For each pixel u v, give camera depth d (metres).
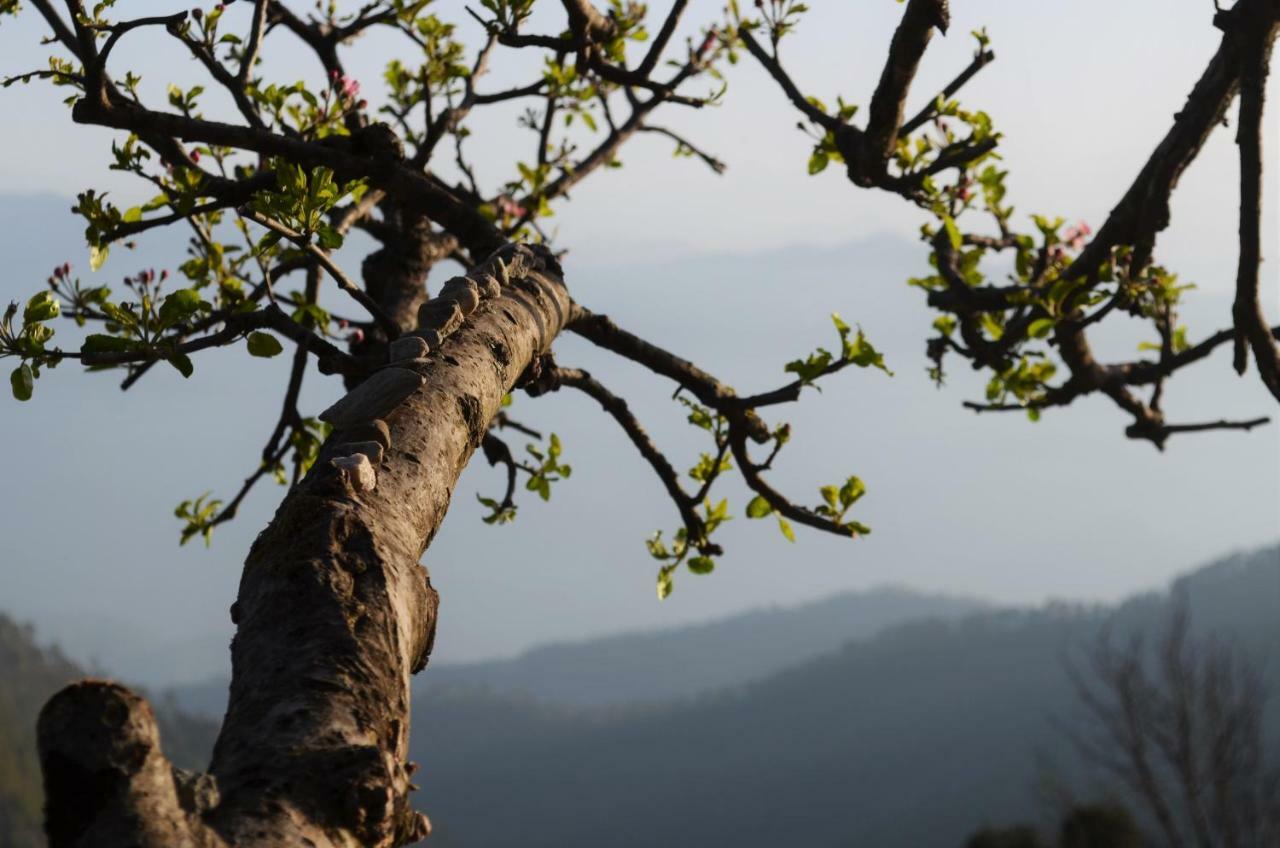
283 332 4.30
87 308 5.21
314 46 7.38
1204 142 6.14
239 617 2.46
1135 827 23.25
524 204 8.03
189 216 5.97
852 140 6.91
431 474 3.15
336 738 2.10
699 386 6.25
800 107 7.20
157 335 4.25
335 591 2.43
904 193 7.10
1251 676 19.00
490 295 4.30
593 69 6.51
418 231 7.14
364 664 2.30
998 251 7.85
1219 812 18.41
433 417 3.35
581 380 6.30
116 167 5.26
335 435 3.23
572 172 8.22
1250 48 5.03
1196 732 18.91
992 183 7.51
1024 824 32.09
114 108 4.81
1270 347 5.42
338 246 4.16
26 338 4.07
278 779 1.99
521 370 4.22
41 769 1.71
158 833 1.71
